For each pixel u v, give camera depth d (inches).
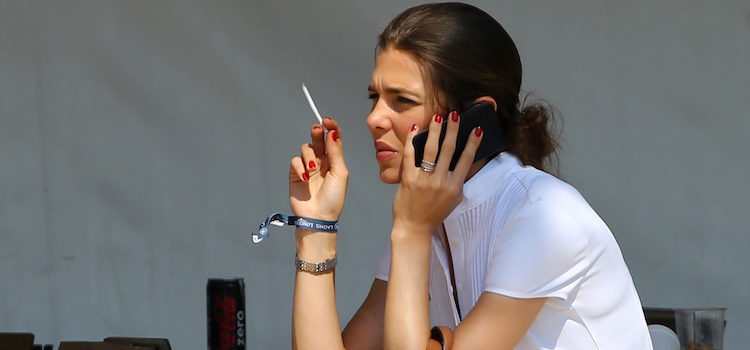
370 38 520.7
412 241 273.3
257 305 534.6
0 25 529.0
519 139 294.7
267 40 524.4
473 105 281.4
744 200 511.5
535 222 263.6
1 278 535.8
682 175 514.0
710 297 516.4
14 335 406.0
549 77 514.6
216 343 401.1
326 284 300.2
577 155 515.8
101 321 537.6
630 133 514.3
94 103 531.2
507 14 515.5
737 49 506.0
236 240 532.1
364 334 319.9
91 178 534.0
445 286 301.4
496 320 262.7
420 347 264.2
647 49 510.9
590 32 512.7
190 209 533.3
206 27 525.0
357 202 532.4
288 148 526.9
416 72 277.3
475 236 283.4
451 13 280.7
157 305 536.1
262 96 526.0
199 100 528.1
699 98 510.0
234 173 530.3
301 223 301.9
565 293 264.1
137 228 534.3
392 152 283.6
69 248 536.4
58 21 529.3
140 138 531.2
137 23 527.2
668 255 517.7
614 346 276.1
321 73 524.1
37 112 532.7
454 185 271.9
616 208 516.7
